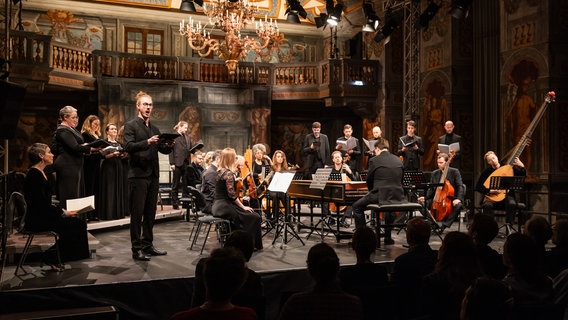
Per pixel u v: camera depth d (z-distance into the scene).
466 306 2.50
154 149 6.28
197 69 15.92
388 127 15.70
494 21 12.12
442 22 13.40
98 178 8.47
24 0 15.56
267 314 5.54
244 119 16.30
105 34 16.81
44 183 5.71
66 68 14.13
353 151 10.27
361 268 3.71
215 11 13.09
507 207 8.16
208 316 2.30
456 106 13.11
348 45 17.59
